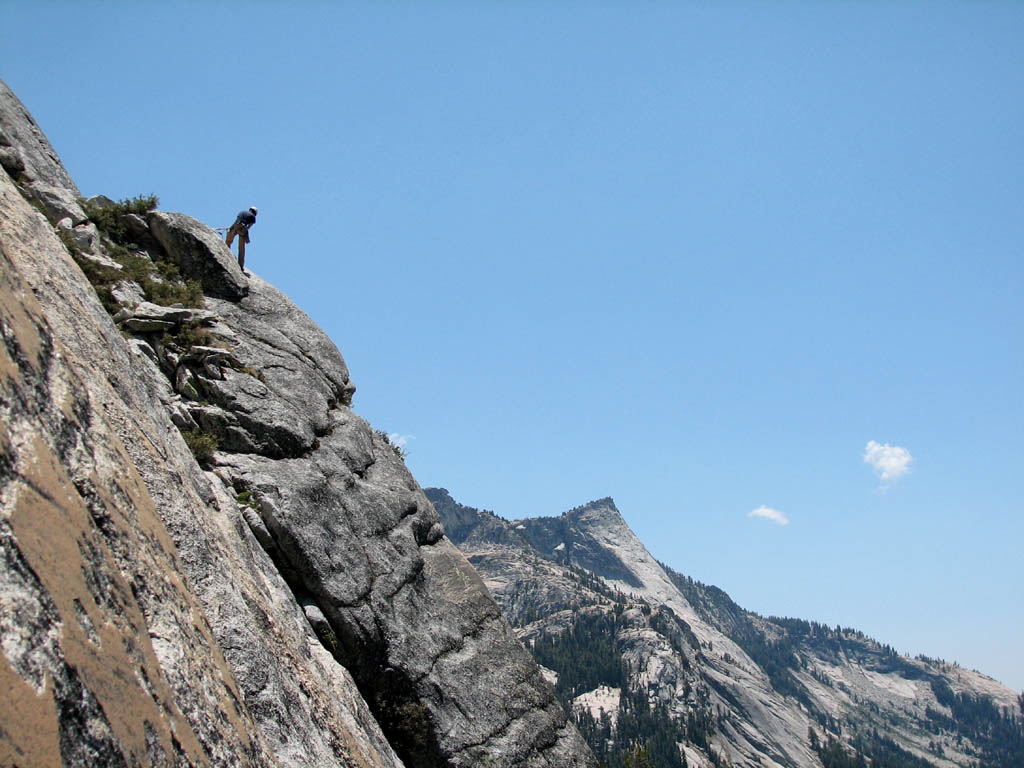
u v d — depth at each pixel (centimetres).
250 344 2519
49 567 657
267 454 2286
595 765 2533
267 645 1446
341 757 1493
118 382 1345
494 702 2400
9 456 683
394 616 2292
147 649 773
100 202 2566
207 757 816
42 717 559
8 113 2478
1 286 829
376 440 2697
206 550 1373
